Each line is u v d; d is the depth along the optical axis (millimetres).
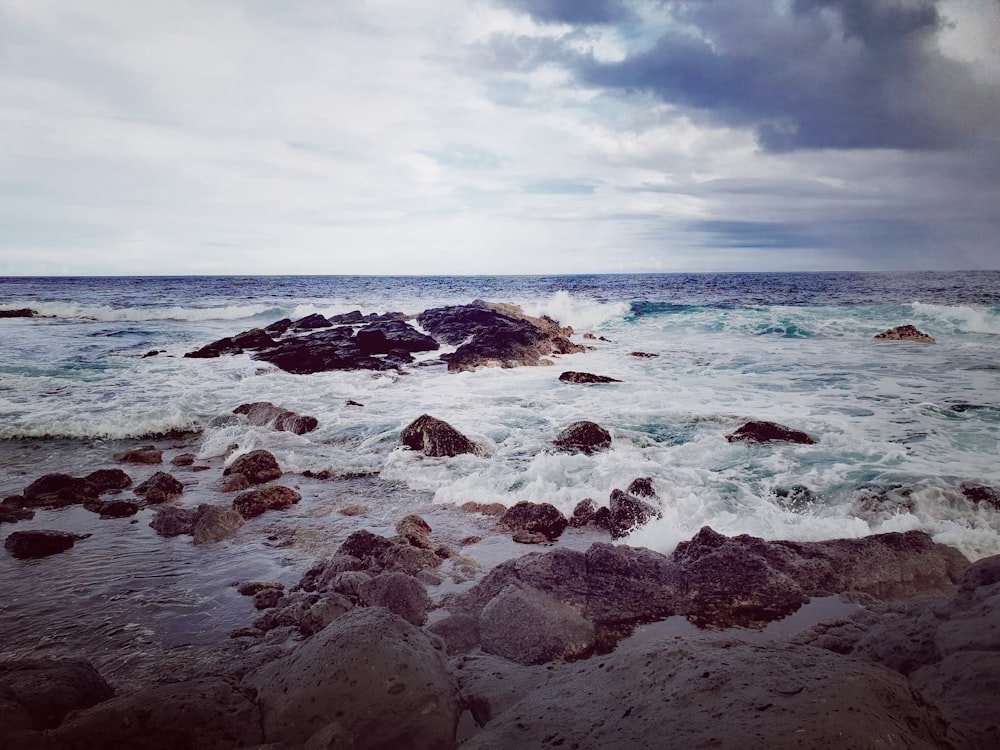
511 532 8500
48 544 7945
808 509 8688
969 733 3479
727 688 3543
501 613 5852
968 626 4672
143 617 6320
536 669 5227
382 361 22703
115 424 14180
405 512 9391
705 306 34719
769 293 47312
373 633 4660
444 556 7742
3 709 3941
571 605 6375
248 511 9289
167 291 67812
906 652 4848
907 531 7535
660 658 4152
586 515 8867
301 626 6023
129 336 30141
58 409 15406
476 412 15039
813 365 19656
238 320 39781
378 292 66500
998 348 21922
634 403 15320
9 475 11180
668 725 3369
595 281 85438
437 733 4234
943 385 16219
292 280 109000
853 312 29859
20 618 6289
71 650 5711
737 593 6520
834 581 6777
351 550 7652
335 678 4281
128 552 7949
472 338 25656
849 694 3246
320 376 20266
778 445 11344
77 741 3783
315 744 3760
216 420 14672
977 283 48656
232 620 6270
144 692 4254
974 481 8875
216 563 7629
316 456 11984
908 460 10188
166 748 3883
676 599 6512
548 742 3590
